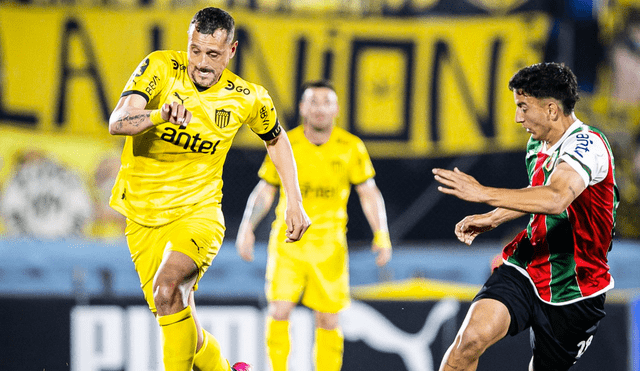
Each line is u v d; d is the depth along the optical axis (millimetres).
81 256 21125
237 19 24062
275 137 12016
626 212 23516
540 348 11461
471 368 10805
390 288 20406
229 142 11438
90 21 23641
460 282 21609
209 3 23953
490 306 10805
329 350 17688
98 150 23359
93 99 23531
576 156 9883
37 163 22969
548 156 10758
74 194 23000
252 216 18547
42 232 22672
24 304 18641
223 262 21484
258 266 21594
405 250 22672
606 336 19078
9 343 18516
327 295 17562
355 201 23781
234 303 18875
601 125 24000
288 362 18625
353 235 23656
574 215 10547
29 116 23219
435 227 23781
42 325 18625
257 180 23609
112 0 23703
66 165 23109
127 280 21125
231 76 11281
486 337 10594
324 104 17500
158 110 9523
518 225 23375
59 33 23516
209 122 10961
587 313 11000
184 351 10656
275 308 17359
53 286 20891
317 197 17719
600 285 10891
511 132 24000
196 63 10359
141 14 23781
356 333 19125
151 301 11969
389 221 23859
